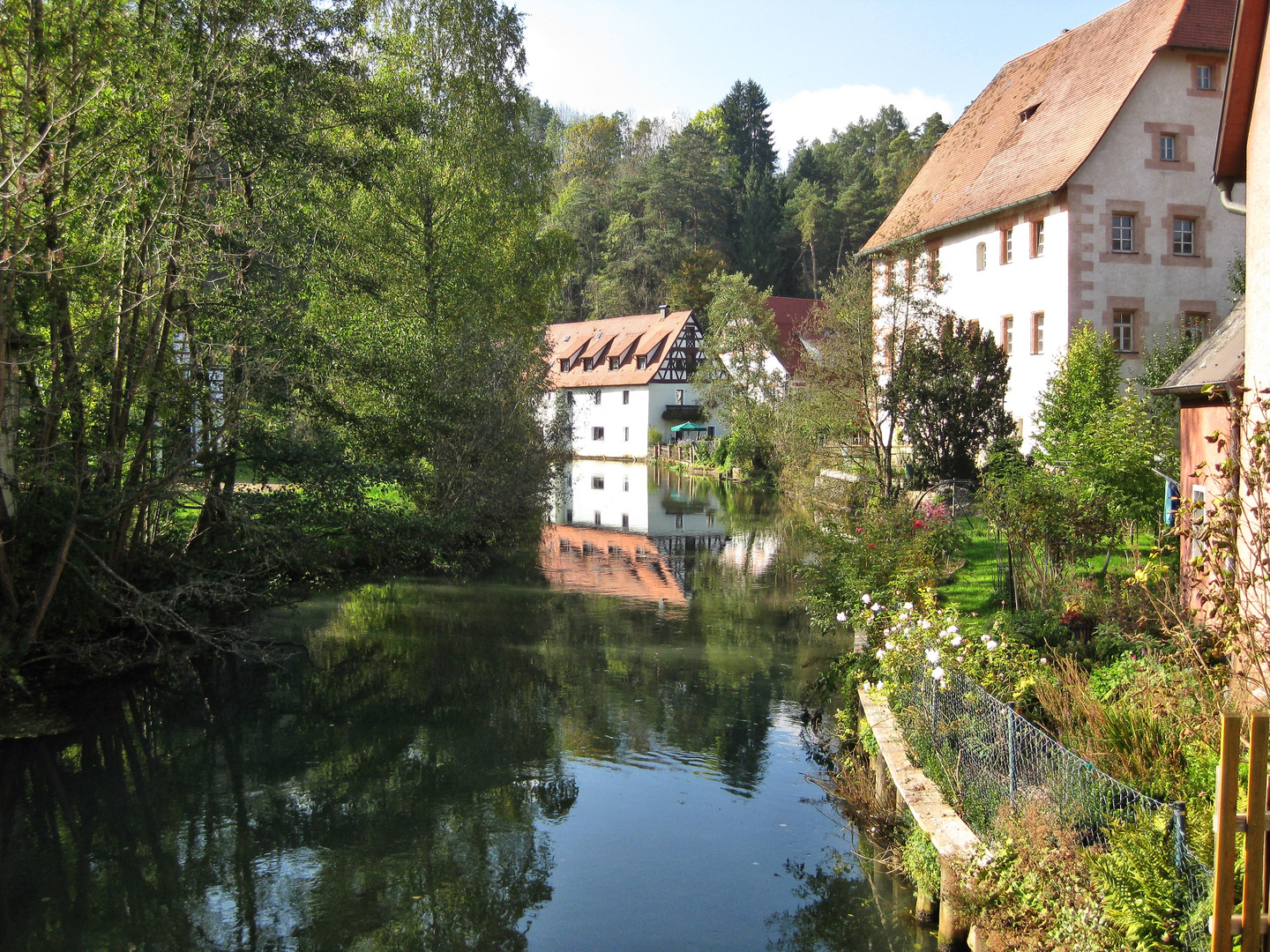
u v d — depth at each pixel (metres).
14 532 12.28
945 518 16.42
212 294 14.84
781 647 14.93
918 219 34.34
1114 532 13.45
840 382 25.97
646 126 101.44
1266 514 6.45
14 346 12.71
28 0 12.03
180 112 13.65
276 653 14.70
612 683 13.08
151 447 14.68
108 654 13.60
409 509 21.75
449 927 7.18
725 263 71.81
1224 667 6.81
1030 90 32.84
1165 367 21.52
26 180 11.60
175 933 7.23
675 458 54.31
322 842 8.63
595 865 8.09
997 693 7.81
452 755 10.67
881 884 7.66
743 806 9.23
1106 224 26.69
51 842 8.70
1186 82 26.91
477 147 26.25
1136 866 4.78
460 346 23.14
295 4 15.56
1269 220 9.02
